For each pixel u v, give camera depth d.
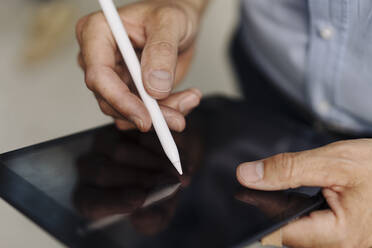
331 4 0.56
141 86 0.42
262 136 0.52
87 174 0.41
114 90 0.44
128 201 0.38
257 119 0.56
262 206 0.40
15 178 0.40
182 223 0.36
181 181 0.42
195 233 0.35
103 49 0.47
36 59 1.39
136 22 0.52
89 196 0.38
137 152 0.46
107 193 0.39
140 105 0.43
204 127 0.53
